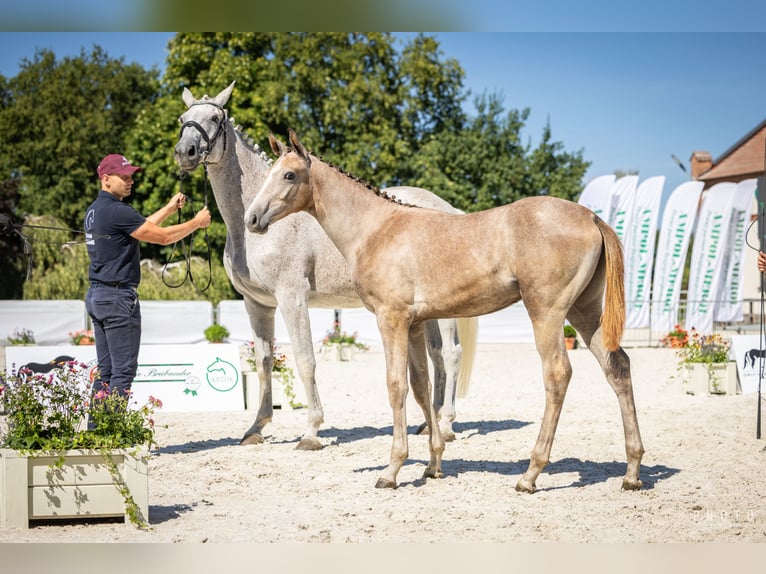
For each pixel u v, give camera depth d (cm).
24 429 523
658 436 838
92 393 574
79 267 2700
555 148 3538
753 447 779
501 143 3491
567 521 527
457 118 3609
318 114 3291
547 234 562
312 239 802
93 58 4722
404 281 601
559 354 574
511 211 582
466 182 3481
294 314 791
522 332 2208
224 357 1049
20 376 549
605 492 604
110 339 686
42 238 2736
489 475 666
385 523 527
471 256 584
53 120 4206
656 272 2286
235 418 1005
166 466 716
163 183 3162
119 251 684
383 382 1382
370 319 2133
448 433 832
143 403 1017
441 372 846
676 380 1376
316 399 801
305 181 629
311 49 3180
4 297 2714
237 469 702
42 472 519
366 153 3173
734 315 2427
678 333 2000
